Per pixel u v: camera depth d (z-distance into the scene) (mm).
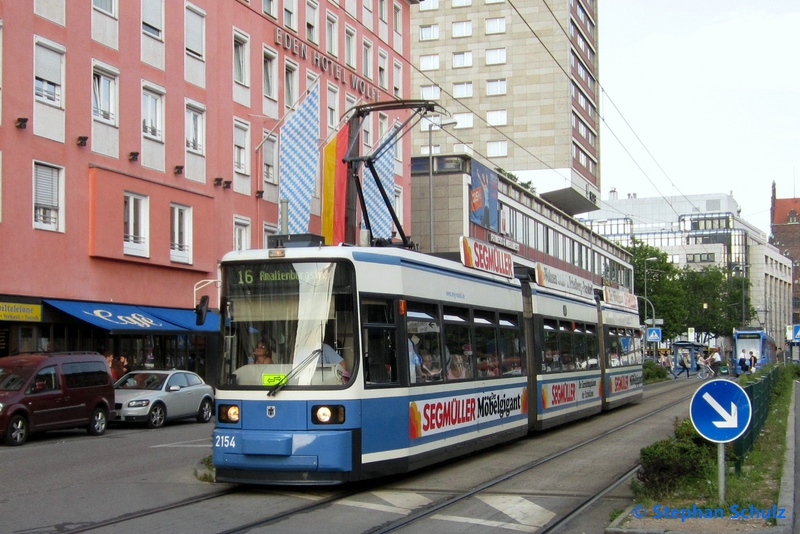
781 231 181000
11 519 10172
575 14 79812
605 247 86750
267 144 39656
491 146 77688
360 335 11906
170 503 11086
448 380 14352
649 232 160250
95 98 29734
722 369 57312
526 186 70500
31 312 26375
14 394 19969
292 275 12055
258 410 11664
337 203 36375
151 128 32438
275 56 40156
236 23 37438
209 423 27578
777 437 17359
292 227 34906
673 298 89562
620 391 28391
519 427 17938
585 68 83688
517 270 20109
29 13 26875
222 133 36469
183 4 34156
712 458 11398
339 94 45188
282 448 11391
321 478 11406
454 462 15477
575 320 23609
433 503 11180
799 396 36094
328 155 36062
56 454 17578
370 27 49250
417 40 79938
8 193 25969
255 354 11930
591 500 11297
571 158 76000
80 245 28766
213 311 35125
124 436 22250
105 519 10094
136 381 26266
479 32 78500
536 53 76938
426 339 13719
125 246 30672
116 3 30641
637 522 9211
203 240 34781
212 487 12430
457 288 15312
